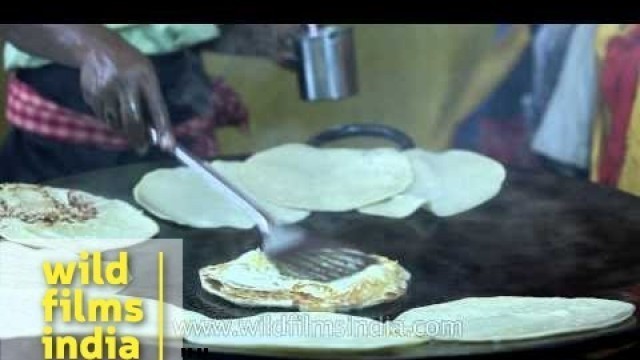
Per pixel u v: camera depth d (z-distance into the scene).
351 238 1.10
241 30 1.49
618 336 0.84
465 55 1.87
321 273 0.98
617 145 1.41
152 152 1.36
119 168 1.29
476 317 0.88
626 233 1.08
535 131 1.73
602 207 1.14
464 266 1.02
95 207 1.17
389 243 1.08
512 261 1.03
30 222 1.13
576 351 0.82
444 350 0.81
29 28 1.20
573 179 1.22
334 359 0.80
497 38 1.85
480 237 1.09
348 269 0.99
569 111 1.58
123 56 1.16
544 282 0.98
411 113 1.91
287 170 1.28
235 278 0.98
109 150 1.44
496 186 1.21
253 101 1.85
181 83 1.49
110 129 1.34
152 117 1.14
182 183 1.23
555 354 0.81
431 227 1.12
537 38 1.74
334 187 1.23
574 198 1.17
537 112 1.76
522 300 0.92
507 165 1.27
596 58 1.50
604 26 1.50
